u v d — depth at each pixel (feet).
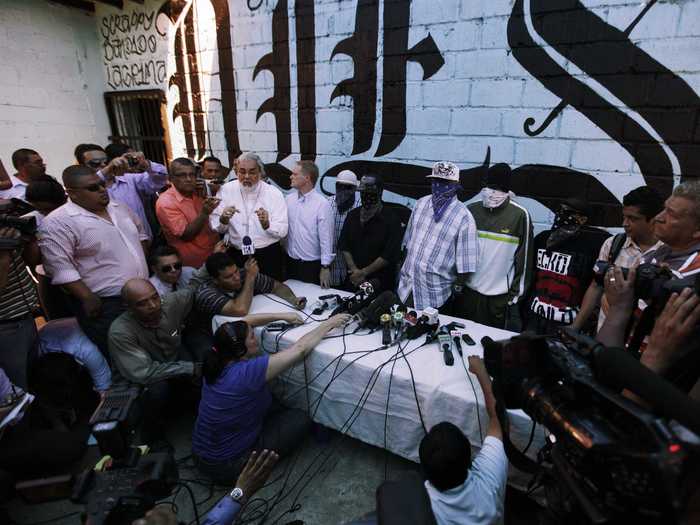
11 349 7.10
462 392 5.53
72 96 16.03
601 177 8.66
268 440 6.62
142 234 10.34
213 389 5.97
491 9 9.02
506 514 5.86
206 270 8.57
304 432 7.07
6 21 13.92
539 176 9.32
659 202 5.77
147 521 2.87
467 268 8.29
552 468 3.06
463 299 9.17
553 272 7.42
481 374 5.35
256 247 10.46
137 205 11.82
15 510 6.56
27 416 7.37
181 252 10.26
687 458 1.88
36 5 14.53
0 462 6.07
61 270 7.78
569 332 3.21
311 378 6.91
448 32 9.63
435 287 8.63
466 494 3.96
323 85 11.85
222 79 13.79
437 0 9.57
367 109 11.27
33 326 7.55
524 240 8.21
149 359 7.36
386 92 10.84
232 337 5.87
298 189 10.78
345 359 6.44
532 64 8.86
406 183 11.16
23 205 6.73
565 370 2.82
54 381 7.77
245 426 6.22
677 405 2.19
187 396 8.63
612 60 8.07
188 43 14.08
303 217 10.57
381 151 11.36
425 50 10.03
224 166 14.73
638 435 2.11
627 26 7.80
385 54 10.59
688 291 3.21
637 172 8.29
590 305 6.72
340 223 11.00
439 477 3.89
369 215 9.62
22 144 14.98
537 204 9.47
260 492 6.63
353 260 10.08
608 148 8.46
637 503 2.04
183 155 15.62
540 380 3.08
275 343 7.36
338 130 11.95
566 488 2.76
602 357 2.69
